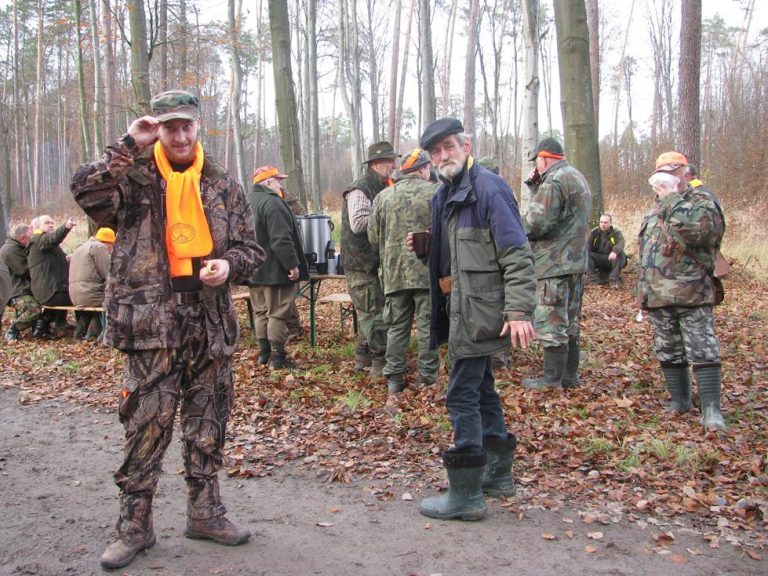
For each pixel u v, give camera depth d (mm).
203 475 3320
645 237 5477
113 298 3037
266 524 3670
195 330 3137
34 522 3684
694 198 5105
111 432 5398
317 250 7867
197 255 3051
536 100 11211
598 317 9711
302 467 4547
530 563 3244
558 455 4633
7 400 6434
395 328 5988
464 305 3541
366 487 4195
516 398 5746
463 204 3537
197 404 3248
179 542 3383
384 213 5836
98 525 3646
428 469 4469
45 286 9219
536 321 5988
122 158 2879
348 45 30047
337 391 6160
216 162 3230
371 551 3357
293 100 13555
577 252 5805
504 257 3461
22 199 49750
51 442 5164
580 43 11391
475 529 3607
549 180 5723
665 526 3639
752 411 5477
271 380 6516
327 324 9336
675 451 4566
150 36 11805
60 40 36750
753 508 3752
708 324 5180
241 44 18984
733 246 16000
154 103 3029
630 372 6625
